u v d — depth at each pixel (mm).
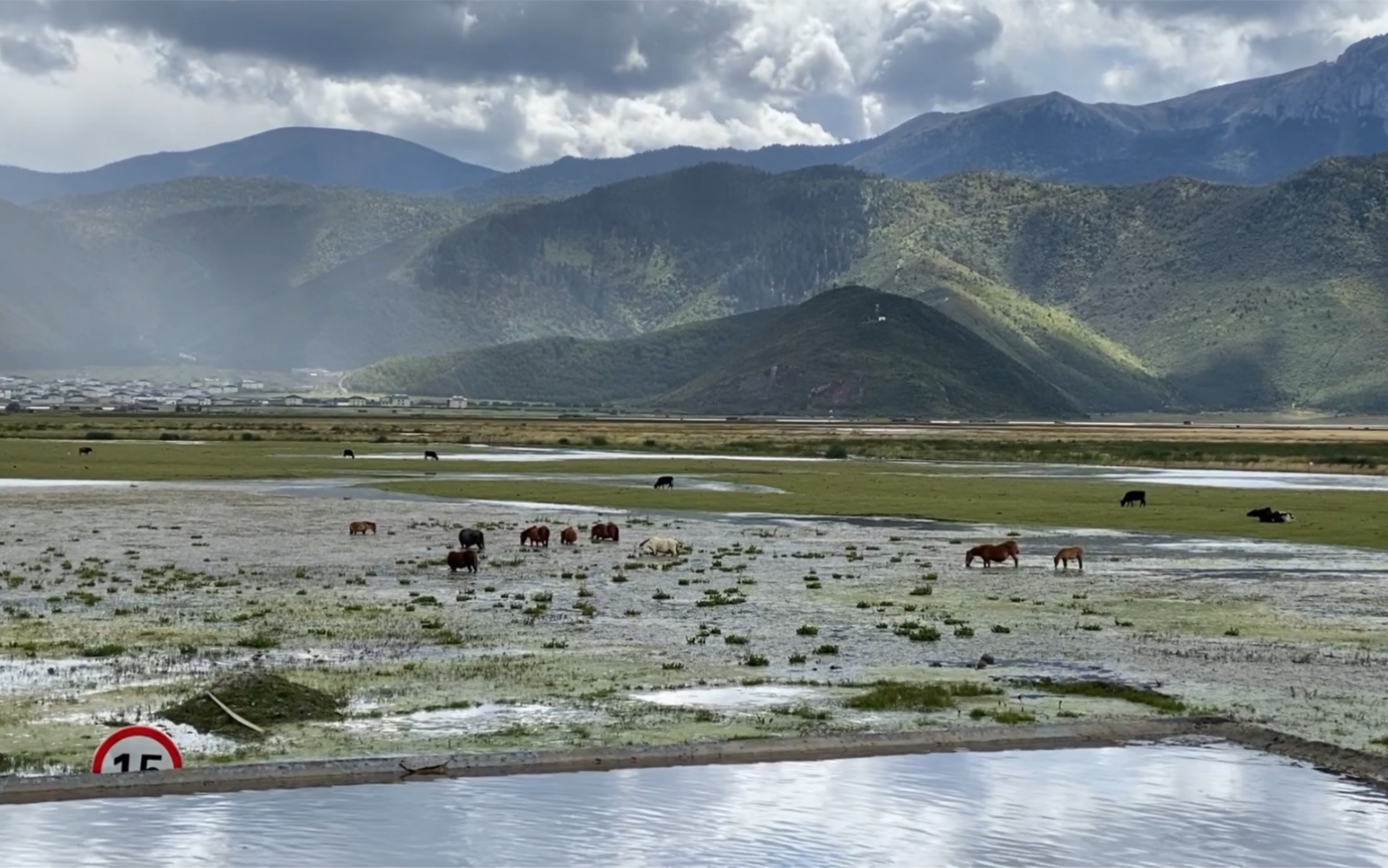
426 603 44719
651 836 20906
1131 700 30375
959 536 70688
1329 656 36188
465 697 30062
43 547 60781
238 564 55438
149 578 50531
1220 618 42719
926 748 26203
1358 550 64188
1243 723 27969
